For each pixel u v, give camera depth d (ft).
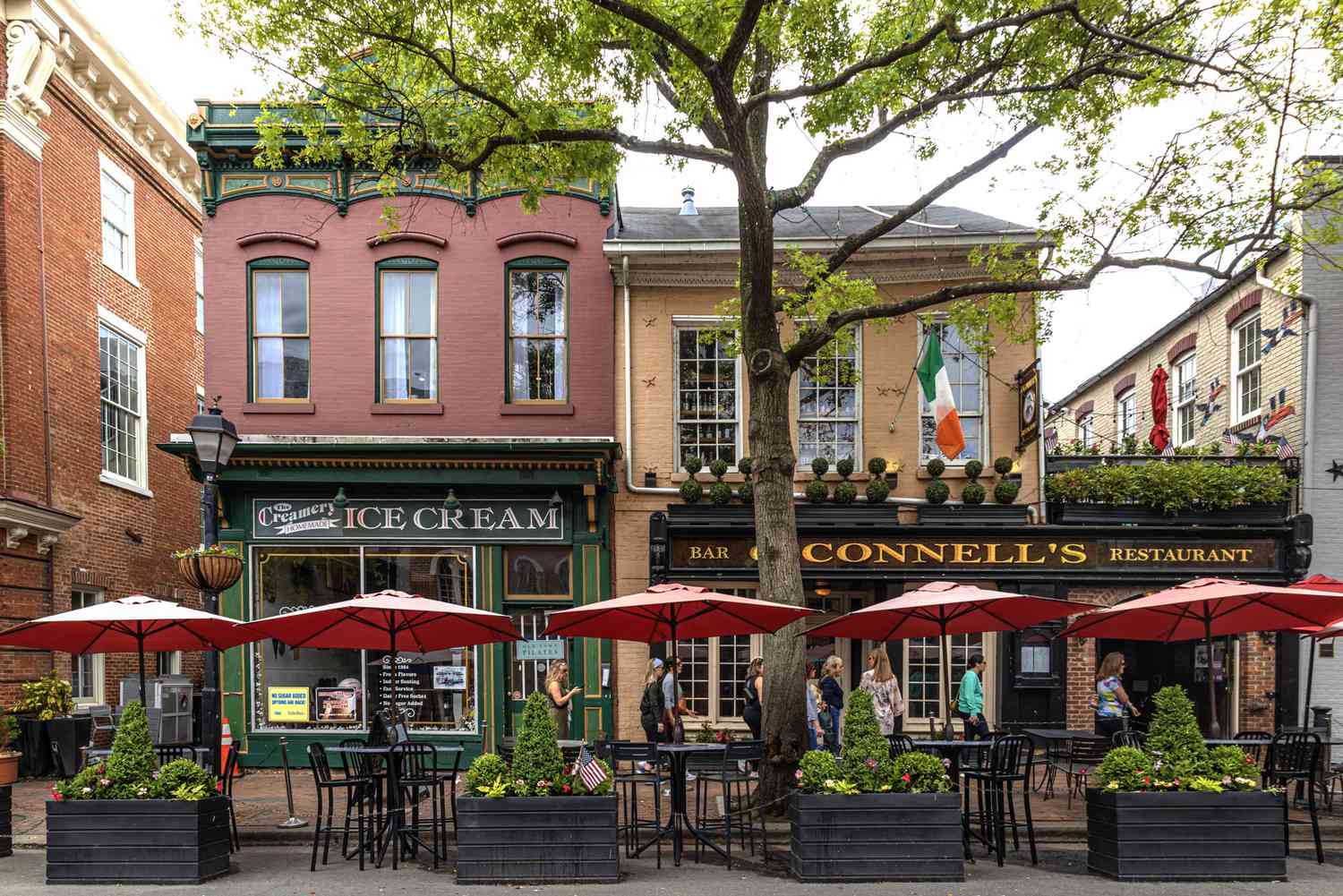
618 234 48.11
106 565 53.36
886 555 44.83
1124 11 31.53
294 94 34.55
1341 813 33.27
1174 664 48.19
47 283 48.49
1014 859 28.30
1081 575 44.57
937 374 41.93
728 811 28.07
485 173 36.52
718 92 28.40
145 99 57.82
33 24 46.34
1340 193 37.42
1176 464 46.06
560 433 46.57
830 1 28.78
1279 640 44.86
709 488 46.57
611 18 29.35
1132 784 26.07
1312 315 45.09
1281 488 44.27
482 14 31.45
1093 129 33.50
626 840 30.30
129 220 57.67
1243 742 31.55
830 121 30.35
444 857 28.40
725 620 31.65
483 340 46.73
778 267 46.62
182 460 63.41
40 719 44.24
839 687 39.63
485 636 32.60
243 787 39.99
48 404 48.08
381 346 46.70
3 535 44.29
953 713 43.50
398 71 34.91
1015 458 46.39
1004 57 32.01
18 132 46.29
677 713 30.35
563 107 35.68
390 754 28.58
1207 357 55.11
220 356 46.01
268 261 46.39
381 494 45.42
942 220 52.19
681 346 47.65
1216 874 25.43
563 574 46.09
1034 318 39.09
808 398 47.52
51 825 25.76
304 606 45.34
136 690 49.78
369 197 46.75
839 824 25.66
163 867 25.59
